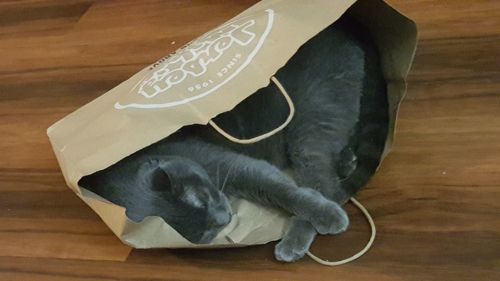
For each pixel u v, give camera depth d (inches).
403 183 45.2
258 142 46.9
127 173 43.3
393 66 45.9
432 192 44.0
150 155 44.1
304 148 46.3
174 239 39.1
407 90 52.4
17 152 59.4
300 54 47.2
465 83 51.6
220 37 43.3
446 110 49.8
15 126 62.8
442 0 60.6
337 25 48.3
